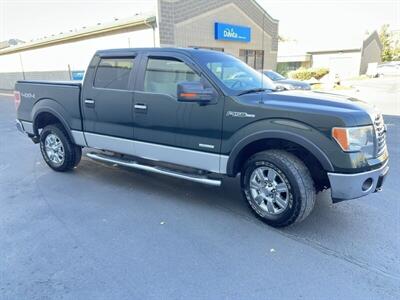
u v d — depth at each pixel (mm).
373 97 16625
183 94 3418
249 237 3266
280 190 3342
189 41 16906
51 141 5281
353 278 2627
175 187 4633
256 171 3506
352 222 3541
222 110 3506
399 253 2961
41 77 24766
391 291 2477
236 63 4238
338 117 2949
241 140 3408
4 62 29391
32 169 5520
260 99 3395
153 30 15617
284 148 3449
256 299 2406
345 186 3016
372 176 3104
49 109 5078
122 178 5016
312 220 3598
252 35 20750
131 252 3018
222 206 3994
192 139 3762
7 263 2871
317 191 3557
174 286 2553
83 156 6203
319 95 3584
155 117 3990
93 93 4531
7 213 3844
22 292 2504
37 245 3150
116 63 4383
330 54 40125
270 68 22672
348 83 27531
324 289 2504
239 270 2740
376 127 3174
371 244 3113
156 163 4312
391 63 43531
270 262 2848
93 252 3021
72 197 4301
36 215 3783
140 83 4125
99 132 4605
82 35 19125
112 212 3848
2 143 7613
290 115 3135
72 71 21281
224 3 18391
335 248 3055
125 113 4254
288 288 2518
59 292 2500
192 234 3332
